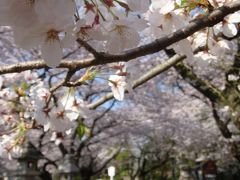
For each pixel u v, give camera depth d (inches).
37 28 37.5
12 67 61.7
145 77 110.7
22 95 104.6
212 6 64.7
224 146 491.5
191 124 481.4
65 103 89.4
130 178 802.8
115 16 50.6
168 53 149.9
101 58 57.7
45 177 438.6
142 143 597.9
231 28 72.1
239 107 209.2
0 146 107.1
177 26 63.2
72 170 404.5
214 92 210.5
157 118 462.9
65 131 91.1
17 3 35.9
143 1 44.6
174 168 744.3
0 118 108.3
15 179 362.6
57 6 35.3
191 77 209.6
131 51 57.9
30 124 104.6
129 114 458.9
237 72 209.6
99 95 400.8
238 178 518.3
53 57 41.7
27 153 344.5
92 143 479.5
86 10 49.3
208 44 78.9
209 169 517.3
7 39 290.2
